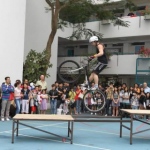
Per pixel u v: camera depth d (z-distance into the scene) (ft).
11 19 48.75
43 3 65.72
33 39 63.36
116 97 49.60
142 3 76.33
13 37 49.06
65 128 37.19
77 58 73.87
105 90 52.75
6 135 30.50
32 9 63.00
